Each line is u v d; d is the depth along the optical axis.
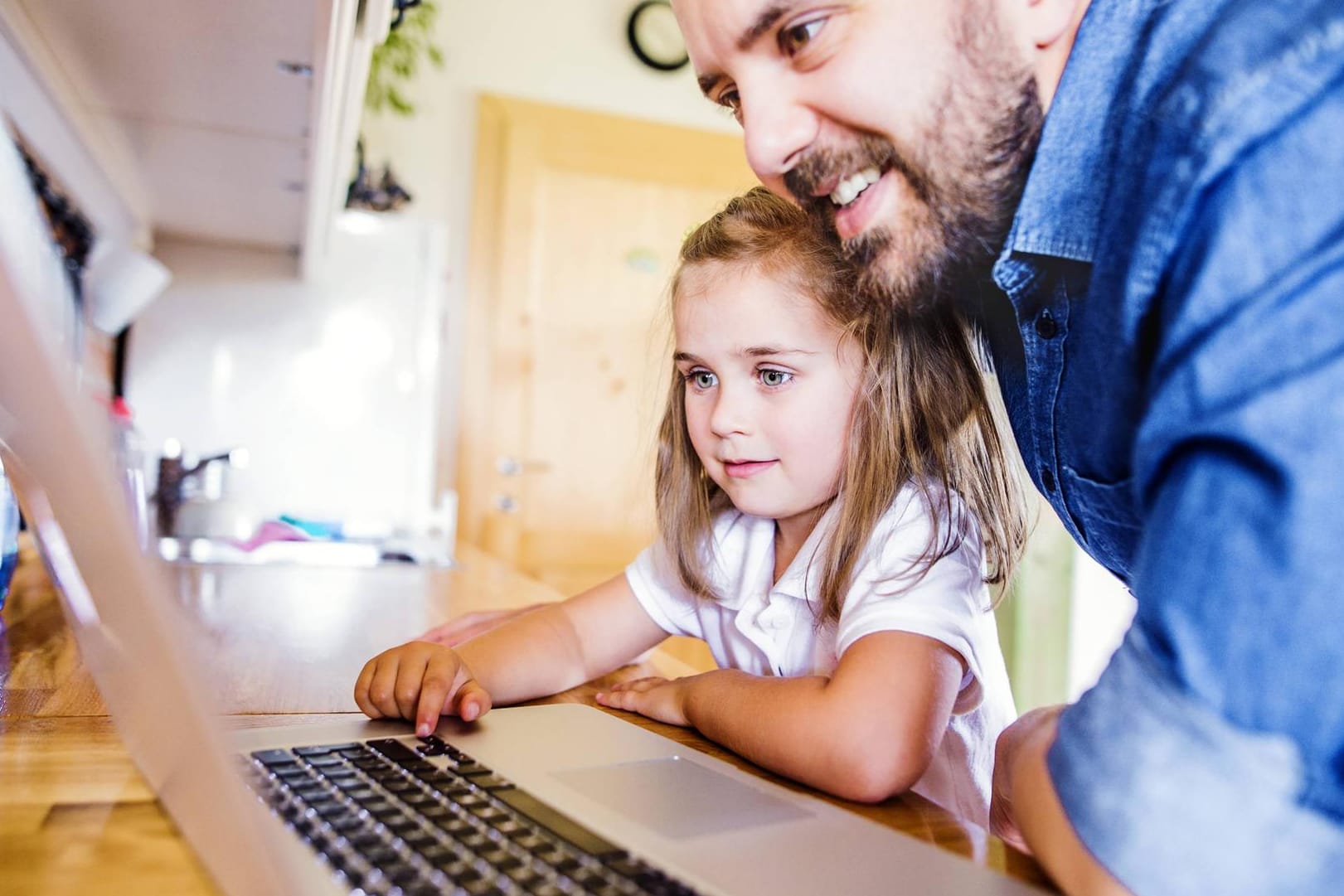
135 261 1.58
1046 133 0.51
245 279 2.09
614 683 0.88
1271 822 0.34
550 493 2.98
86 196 1.38
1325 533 0.35
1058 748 0.41
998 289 0.59
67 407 0.33
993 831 0.62
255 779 0.47
